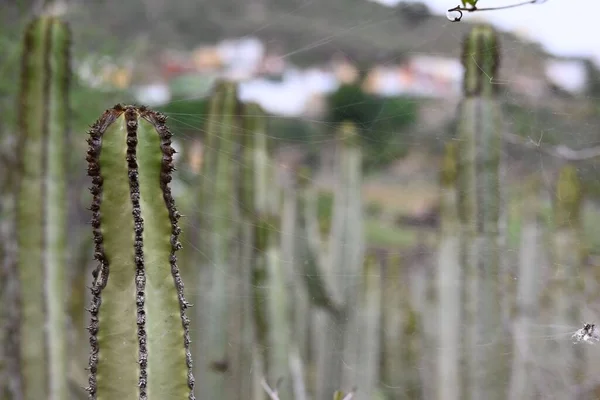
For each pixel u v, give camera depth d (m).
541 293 1.95
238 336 2.04
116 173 0.98
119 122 0.99
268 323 1.95
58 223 1.71
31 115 1.69
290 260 2.25
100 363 0.97
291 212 2.29
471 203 1.76
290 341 1.96
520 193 2.13
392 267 2.39
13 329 1.70
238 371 2.03
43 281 1.69
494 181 1.75
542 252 1.97
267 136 2.22
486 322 1.78
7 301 1.76
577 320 1.93
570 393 1.85
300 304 2.20
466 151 1.76
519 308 1.92
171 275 0.99
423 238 2.79
